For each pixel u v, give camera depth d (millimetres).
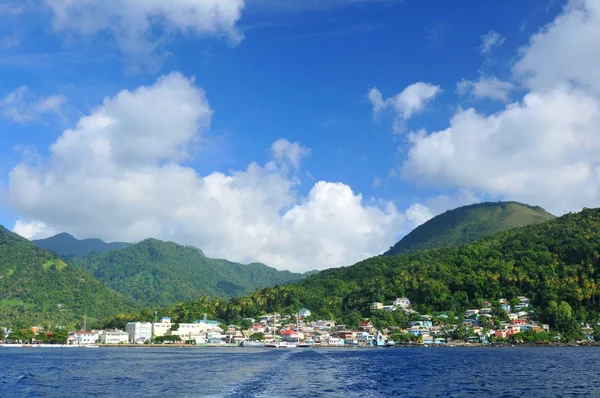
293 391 88688
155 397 82562
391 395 84500
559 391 89062
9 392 90812
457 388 93562
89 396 84688
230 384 98750
